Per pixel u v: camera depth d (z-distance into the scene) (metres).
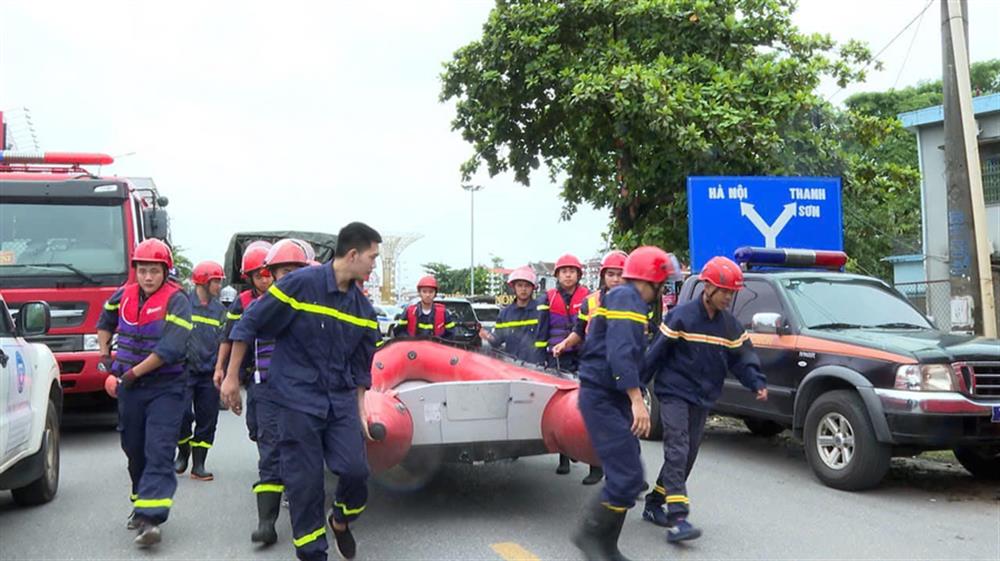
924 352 6.63
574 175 14.95
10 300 9.07
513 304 8.90
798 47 13.09
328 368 4.57
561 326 8.31
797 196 11.42
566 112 13.23
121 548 5.41
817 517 6.16
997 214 17.83
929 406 6.46
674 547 5.37
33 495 6.47
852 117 13.45
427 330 8.92
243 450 8.95
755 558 5.16
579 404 4.91
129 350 5.59
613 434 4.74
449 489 6.89
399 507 6.31
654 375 5.78
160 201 11.45
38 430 6.18
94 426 10.70
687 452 5.61
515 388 5.96
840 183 11.58
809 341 7.57
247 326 4.57
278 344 4.61
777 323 7.73
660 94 11.36
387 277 37.59
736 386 8.48
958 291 10.30
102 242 9.55
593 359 4.86
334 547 5.35
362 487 4.75
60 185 9.53
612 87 11.68
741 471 7.94
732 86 11.73
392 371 6.96
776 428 10.41
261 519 5.49
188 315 5.60
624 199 13.59
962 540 5.60
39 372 6.38
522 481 7.20
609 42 12.80
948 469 8.12
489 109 14.20
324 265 4.70
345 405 4.65
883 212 25.06
